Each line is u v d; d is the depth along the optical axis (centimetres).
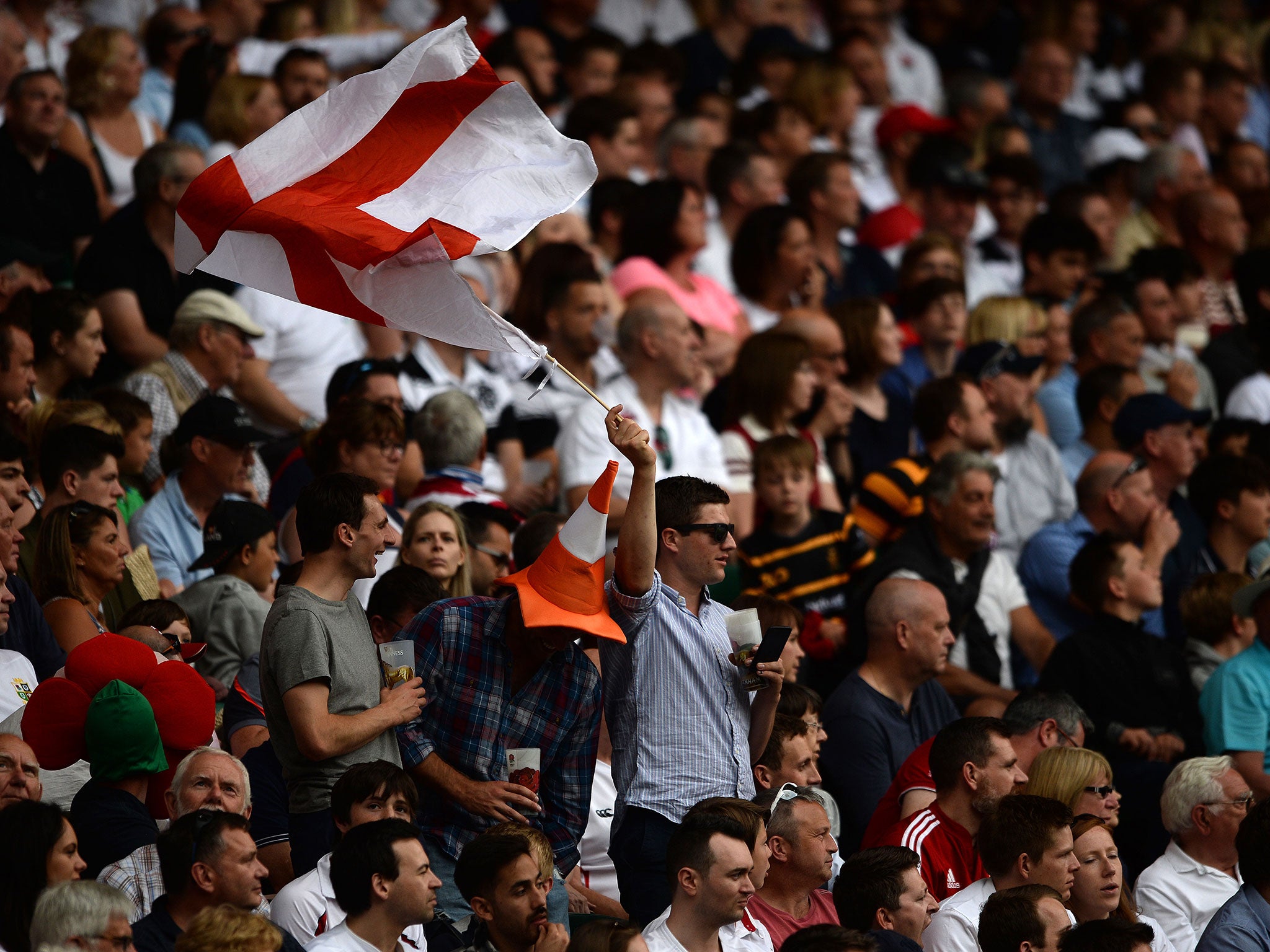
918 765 3056
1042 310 4803
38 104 4141
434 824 2519
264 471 3716
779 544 3725
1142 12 7806
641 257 4653
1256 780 3534
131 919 2138
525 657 2544
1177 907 3080
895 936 2472
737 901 2412
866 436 4391
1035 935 2495
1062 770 3019
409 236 2461
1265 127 7688
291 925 2386
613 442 2508
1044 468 4400
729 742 2630
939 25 7462
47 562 2869
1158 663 3688
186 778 2436
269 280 2506
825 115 6106
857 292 5212
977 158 6412
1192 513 4362
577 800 2591
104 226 4050
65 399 3484
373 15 5781
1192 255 5881
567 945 2252
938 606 3269
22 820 2200
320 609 2464
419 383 4028
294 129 2536
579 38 6009
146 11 5512
